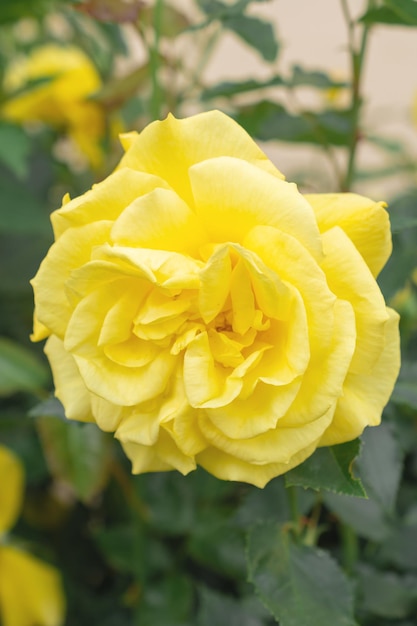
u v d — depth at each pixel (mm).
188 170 355
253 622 489
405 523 510
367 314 349
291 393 347
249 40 508
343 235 353
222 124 360
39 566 559
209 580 560
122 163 369
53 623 555
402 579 488
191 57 548
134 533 536
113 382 362
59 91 614
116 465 529
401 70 1184
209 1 512
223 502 554
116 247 347
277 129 509
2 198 594
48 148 676
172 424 365
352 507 471
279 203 345
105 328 359
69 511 628
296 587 398
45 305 363
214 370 361
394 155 788
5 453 546
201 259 365
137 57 823
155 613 525
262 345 364
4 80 669
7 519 558
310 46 1150
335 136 512
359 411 359
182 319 364
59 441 512
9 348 515
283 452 354
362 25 463
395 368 362
